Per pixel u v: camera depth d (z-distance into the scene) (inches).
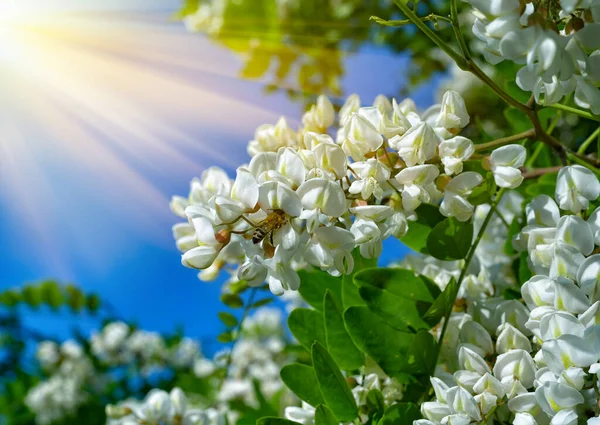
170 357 77.2
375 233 18.5
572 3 17.3
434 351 19.9
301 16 45.6
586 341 17.1
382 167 18.7
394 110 19.5
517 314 19.9
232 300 24.8
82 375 78.0
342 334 20.9
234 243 19.5
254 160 18.9
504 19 17.6
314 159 18.9
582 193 18.9
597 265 17.6
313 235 18.5
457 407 18.4
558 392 17.2
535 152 23.2
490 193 19.8
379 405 20.2
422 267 22.5
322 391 19.7
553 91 18.1
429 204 21.1
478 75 19.0
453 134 19.6
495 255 23.0
